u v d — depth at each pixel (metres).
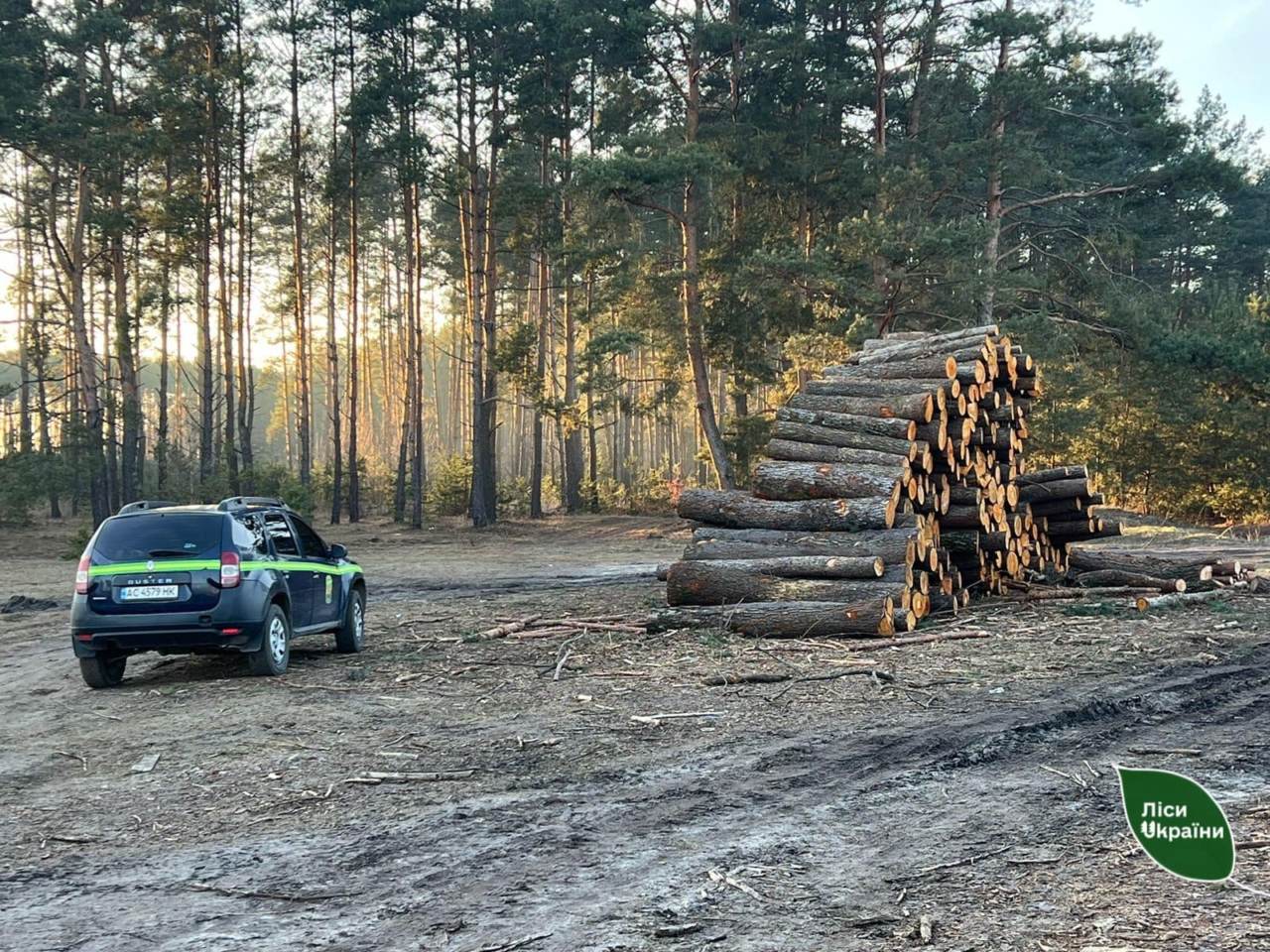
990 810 5.56
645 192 34.16
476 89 41.31
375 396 98.44
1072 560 15.18
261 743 7.69
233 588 10.24
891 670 9.35
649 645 11.23
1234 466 36.53
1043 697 8.12
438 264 50.72
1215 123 37.97
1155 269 59.53
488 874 4.91
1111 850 4.88
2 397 39.53
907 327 36.19
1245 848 4.80
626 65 37.88
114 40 34.97
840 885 4.60
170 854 5.39
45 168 36.59
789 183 40.06
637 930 4.19
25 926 4.50
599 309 41.62
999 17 32.84
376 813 5.92
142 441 49.66
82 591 10.23
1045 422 36.72
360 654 12.12
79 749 7.83
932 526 13.18
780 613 11.38
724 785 6.20
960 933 4.02
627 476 64.44
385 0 38.66
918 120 36.31
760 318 37.84
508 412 91.25
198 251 42.66
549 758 6.95
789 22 38.22
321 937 4.26
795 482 12.66
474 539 35.69
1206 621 11.60
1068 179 35.69
